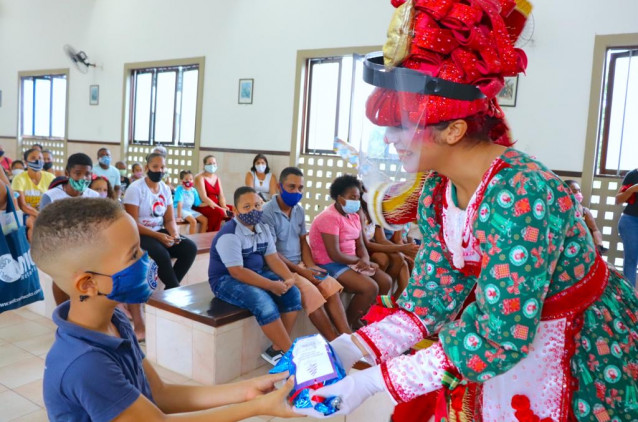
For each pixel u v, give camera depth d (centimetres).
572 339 95
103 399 97
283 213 329
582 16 539
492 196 92
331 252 327
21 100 1077
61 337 101
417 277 120
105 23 920
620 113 541
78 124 979
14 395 237
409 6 94
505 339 89
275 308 271
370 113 102
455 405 109
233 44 773
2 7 1084
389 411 212
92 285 102
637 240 468
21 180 516
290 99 726
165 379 268
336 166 700
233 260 276
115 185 689
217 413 109
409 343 118
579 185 551
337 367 110
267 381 123
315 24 700
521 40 108
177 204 586
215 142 802
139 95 905
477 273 106
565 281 95
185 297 290
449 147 99
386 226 117
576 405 95
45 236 99
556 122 557
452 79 92
